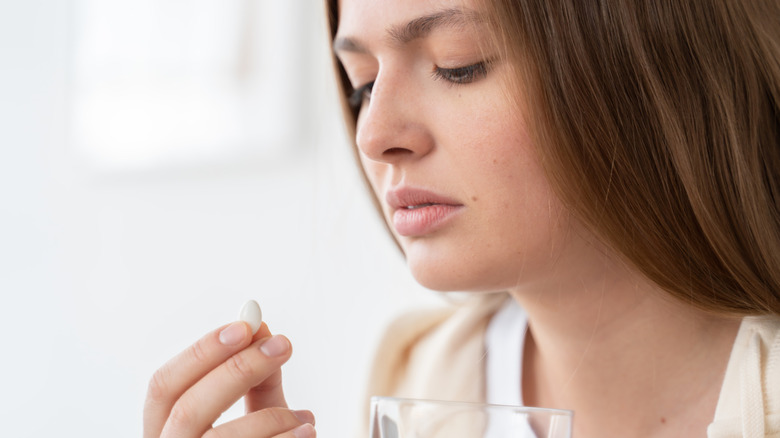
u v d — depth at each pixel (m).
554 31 0.75
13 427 1.75
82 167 1.89
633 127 0.76
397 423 0.68
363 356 1.54
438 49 0.75
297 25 1.80
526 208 0.76
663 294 0.79
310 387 1.59
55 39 1.87
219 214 1.84
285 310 1.71
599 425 0.83
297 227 1.77
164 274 1.83
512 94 0.75
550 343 0.84
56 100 1.88
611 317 0.81
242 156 1.84
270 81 1.82
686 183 0.77
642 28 0.76
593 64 0.76
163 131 1.87
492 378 0.91
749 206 0.78
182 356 0.75
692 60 0.77
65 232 1.87
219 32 1.84
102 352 1.81
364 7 0.77
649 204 0.77
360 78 0.82
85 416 1.76
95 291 1.85
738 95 0.78
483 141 0.75
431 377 0.93
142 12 1.85
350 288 1.56
